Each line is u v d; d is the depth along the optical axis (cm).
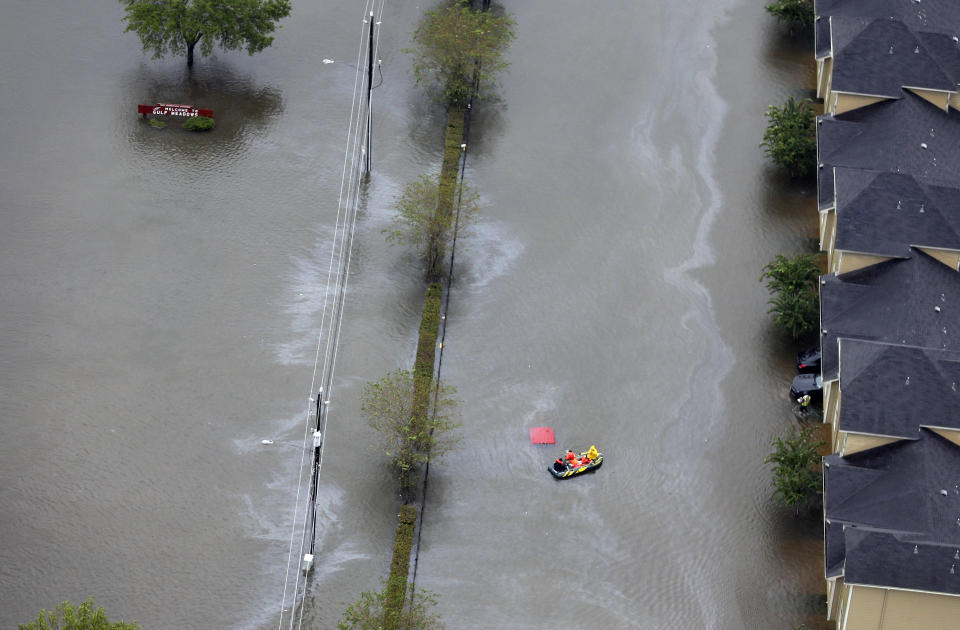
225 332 9631
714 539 8394
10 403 8912
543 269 10425
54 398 8981
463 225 10588
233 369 9331
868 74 10844
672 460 8925
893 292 9131
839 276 9488
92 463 8556
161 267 10144
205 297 9912
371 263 10350
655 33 13225
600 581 8100
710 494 8700
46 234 10350
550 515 8506
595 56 12875
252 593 7844
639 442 9044
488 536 8338
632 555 8275
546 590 8019
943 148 10362
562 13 13475
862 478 7994
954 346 8769
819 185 10181
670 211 11056
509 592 7988
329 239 10544
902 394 8231
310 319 9806
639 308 10100
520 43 12988
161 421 8894
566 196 11169
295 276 10175
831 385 8975
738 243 10731
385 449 8806
